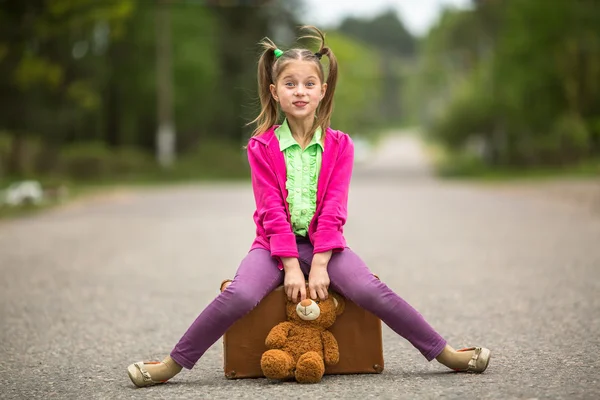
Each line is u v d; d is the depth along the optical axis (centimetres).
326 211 464
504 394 418
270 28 5403
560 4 3922
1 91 3412
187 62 4731
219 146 4741
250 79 5184
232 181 4072
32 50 2994
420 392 427
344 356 473
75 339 609
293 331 462
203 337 457
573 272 898
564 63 4044
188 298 793
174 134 5078
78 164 3712
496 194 2448
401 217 1709
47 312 723
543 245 1159
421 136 14600
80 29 3003
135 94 4788
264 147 477
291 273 456
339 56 10569
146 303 767
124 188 3198
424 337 464
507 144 4831
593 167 3659
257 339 470
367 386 444
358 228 1482
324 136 480
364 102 13038
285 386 449
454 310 701
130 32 4516
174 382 471
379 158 8100
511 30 4119
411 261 1035
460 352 470
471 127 5350
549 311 680
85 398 438
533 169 4138
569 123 4103
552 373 466
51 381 482
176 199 2431
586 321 632
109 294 820
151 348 577
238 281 456
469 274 912
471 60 7119
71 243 1302
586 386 434
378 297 457
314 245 461
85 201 2369
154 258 1106
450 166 5066
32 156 3494
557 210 1775
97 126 4816
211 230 1486
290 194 472
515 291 789
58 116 3838
